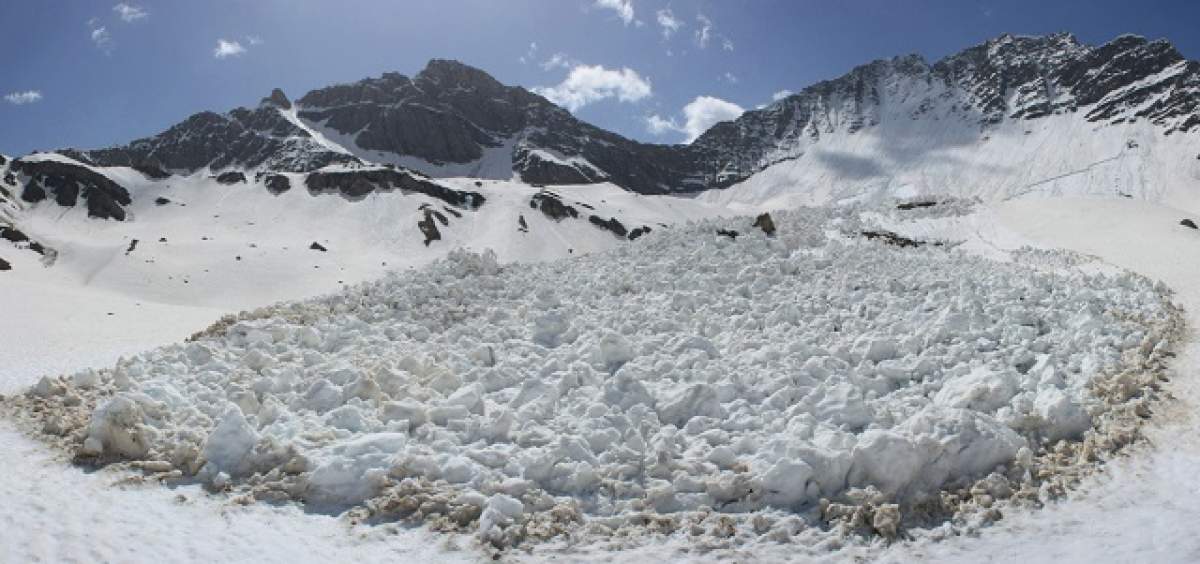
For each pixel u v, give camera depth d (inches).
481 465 544.7
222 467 550.3
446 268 1280.8
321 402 678.5
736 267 1181.7
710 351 807.7
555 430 617.9
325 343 919.0
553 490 519.8
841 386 634.8
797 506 490.0
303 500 510.9
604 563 437.1
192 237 4586.6
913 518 471.2
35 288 2263.8
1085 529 446.9
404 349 900.0
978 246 1521.9
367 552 447.5
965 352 749.3
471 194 5452.8
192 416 631.8
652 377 744.3
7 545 430.3
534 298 1091.9
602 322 968.3
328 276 3735.2
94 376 759.1
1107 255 1387.8
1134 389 634.8
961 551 437.1
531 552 449.7
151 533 458.0
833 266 1187.3
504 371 760.3
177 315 2012.8
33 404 699.4
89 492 512.4
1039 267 1300.4
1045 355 711.7
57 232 4534.9
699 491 509.7
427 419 636.7
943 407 558.9
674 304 1016.9
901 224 1690.5
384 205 5103.3
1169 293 1023.6
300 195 5329.7
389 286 1203.2
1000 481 497.0
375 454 541.3
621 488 510.9
